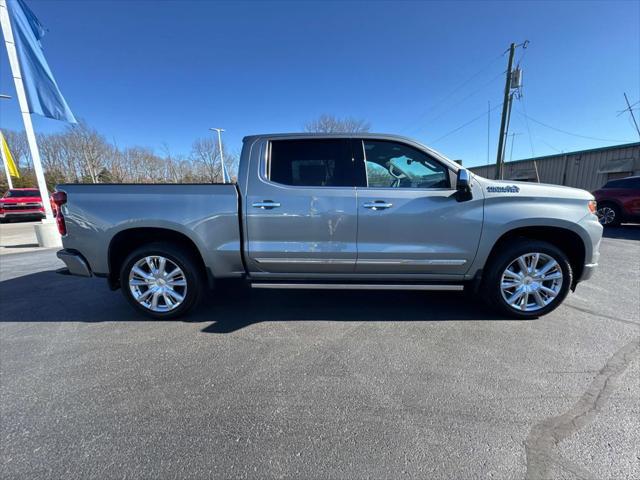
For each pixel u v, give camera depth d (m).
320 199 3.09
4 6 7.39
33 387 2.26
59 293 4.32
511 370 2.40
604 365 2.46
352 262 3.17
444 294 4.07
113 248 3.27
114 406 2.06
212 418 1.95
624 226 10.45
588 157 17.91
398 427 1.86
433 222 3.08
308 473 1.58
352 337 2.95
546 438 1.77
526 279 3.19
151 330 3.15
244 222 3.14
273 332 3.07
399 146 3.20
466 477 1.55
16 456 1.68
